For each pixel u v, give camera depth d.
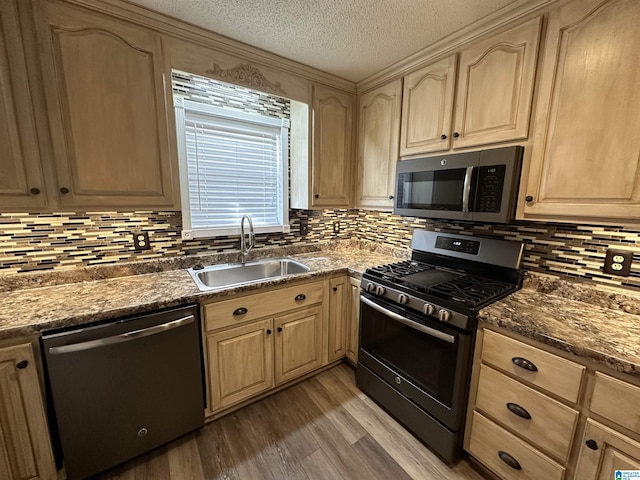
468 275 1.83
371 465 1.49
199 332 1.58
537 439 1.18
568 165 1.22
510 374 1.25
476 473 1.45
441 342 1.46
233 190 2.23
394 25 1.51
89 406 1.30
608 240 1.36
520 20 1.33
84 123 1.34
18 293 1.47
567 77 1.20
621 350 0.99
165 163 1.58
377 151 2.18
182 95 1.91
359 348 2.01
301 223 2.56
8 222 1.46
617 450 0.98
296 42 1.70
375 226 2.66
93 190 1.40
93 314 1.25
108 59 1.36
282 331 1.90
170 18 1.47
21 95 1.20
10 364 1.14
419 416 1.60
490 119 1.48
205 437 1.64
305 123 2.15
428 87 1.77
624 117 1.07
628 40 1.04
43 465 1.27
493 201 1.42
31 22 1.19
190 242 2.04
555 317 1.26
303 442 1.62
